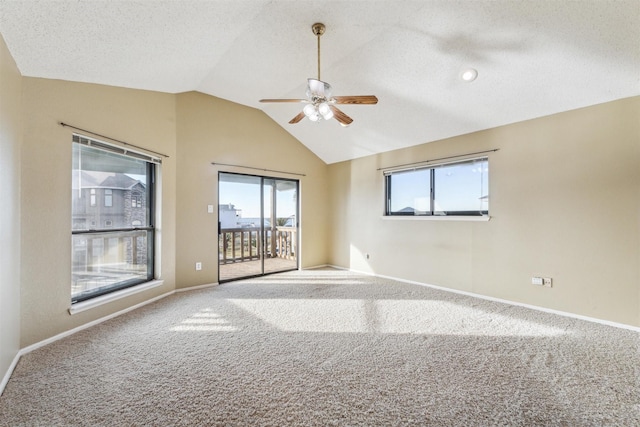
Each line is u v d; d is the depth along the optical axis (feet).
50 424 4.95
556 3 6.89
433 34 8.59
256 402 5.55
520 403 5.51
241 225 15.76
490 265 11.91
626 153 8.86
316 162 18.85
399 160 15.34
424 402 5.55
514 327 9.07
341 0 7.47
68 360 7.02
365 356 7.30
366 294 12.69
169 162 12.38
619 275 9.00
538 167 10.59
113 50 7.66
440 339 8.26
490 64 9.05
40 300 7.76
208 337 8.36
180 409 5.33
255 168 15.74
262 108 15.67
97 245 9.64
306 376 6.41
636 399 5.61
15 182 6.93
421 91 11.03
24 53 6.79
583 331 8.71
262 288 13.62
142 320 9.61
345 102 8.25
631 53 7.56
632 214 8.78
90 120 9.08
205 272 13.88
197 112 13.44
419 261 14.48
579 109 9.69
